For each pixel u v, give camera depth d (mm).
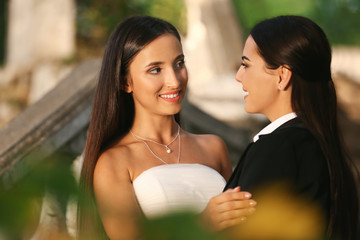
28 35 10000
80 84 4184
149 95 2961
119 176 2926
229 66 9672
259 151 2029
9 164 3457
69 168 389
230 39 9781
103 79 2986
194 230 383
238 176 2139
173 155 3209
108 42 3021
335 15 17906
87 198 441
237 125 6168
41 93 9258
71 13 10086
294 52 2102
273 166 1960
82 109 4031
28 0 10086
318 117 2141
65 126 3906
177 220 384
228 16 9984
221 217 1646
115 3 12125
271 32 2166
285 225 564
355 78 11180
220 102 6305
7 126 3898
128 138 3146
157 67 2947
